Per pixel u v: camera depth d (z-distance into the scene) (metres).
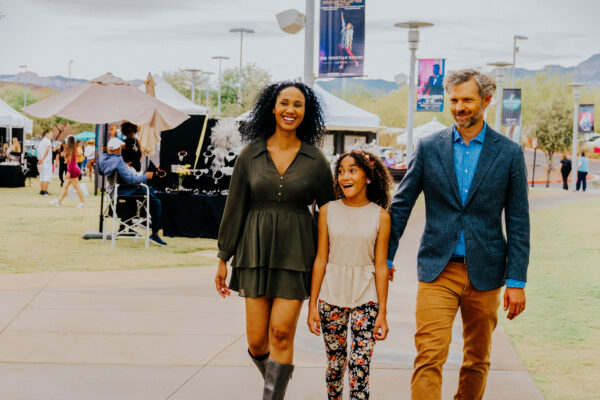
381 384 4.73
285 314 3.68
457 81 3.58
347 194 3.73
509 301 3.56
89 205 18.19
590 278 9.03
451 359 5.33
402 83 21.45
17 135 32.88
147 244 11.02
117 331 5.92
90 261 9.57
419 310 3.65
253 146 3.81
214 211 12.51
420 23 19.16
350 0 10.83
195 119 12.58
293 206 3.74
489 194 3.55
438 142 3.68
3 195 20.92
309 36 9.92
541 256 11.04
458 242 3.59
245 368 5.02
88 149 28.16
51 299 7.04
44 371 4.86
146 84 13.70
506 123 29.81
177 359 5.20
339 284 3.70
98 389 4.53
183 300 7.15
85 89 11.70
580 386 4.73
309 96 3.85
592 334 6.13
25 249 10.49
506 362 5.25
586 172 32.75
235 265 3.78
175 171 12.51
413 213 17.36
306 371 5.00
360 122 23.73
